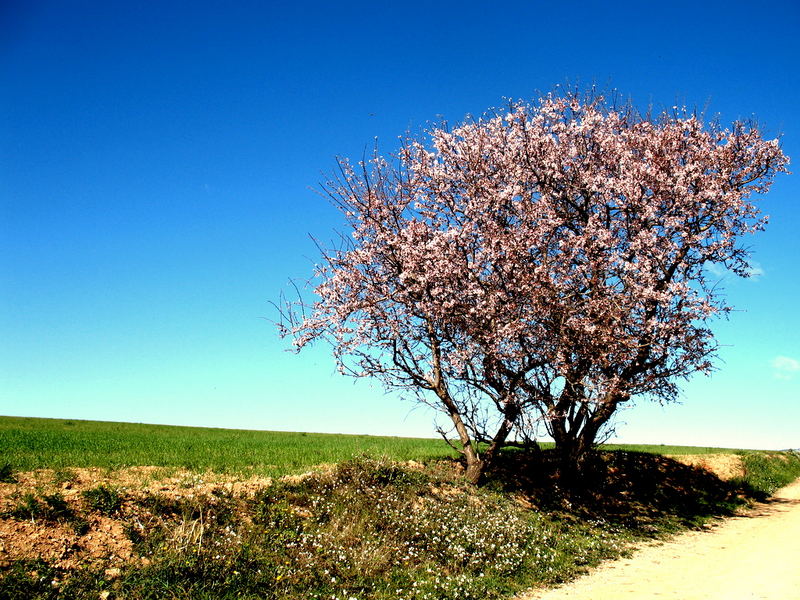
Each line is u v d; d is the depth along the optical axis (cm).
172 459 1670
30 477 1216
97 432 2709
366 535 1348
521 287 1966
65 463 1434
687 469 3133
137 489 1209
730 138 2178
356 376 2022
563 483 2264
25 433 2359
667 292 1973
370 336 1997
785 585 1241
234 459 1775
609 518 2075
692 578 1337
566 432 2266
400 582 1162
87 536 1003
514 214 2206
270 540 1185
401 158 2261
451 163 2286
